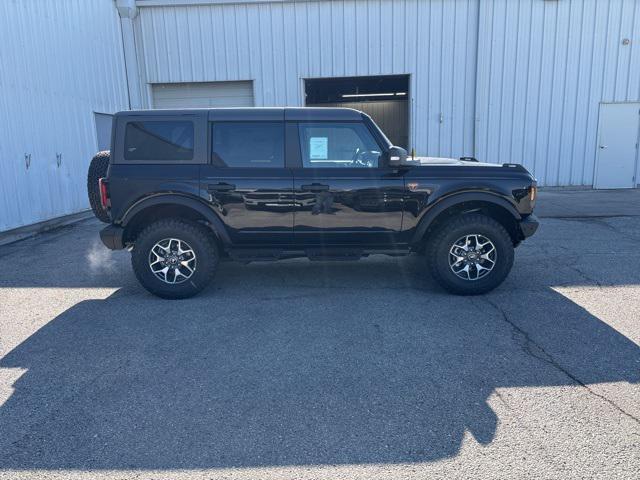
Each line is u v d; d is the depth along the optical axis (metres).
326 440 2.65
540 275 5.62
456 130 12.76
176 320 4.41
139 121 4.86
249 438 2.68
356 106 19.31
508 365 3.46
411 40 12.38
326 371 3.42
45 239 8.14
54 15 9.29
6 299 5.07
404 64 12.51
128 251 7.18
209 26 12.61
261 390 3.17
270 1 12.34
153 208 4.95
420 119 12.73
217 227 4.82
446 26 12.30
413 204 4.83
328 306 4.71
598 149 12.86
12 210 7.97
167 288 4.92
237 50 12.69
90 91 10.70
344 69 12.62
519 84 12.53
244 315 4.51
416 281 5.48
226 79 12.84
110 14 11.71
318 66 12.64
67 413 2.94
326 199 4.80
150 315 4.55
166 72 12.90
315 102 18.61
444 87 12.59
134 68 12.76
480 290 4.92
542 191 12.86
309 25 12.46
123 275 5.93
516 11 12.18
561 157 12.88
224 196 4.78
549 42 12.33
